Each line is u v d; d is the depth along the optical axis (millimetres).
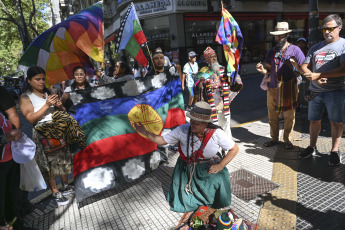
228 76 3662
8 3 18562
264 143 4508
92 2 22094
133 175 3357
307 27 19516
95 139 3123
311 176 3377
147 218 2816
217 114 3877
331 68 3316
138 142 3391
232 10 15836
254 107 7695
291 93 3951
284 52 3891
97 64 13234
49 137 2973
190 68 6941
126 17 3635
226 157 2299
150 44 15539
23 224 2789
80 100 3062
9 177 2447
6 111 2357
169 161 4250
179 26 14461
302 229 2432
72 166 3244
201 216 2354
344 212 2623
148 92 3527
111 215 2932
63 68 3602
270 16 17516
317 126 3764
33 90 2908
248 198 3002
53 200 3215
